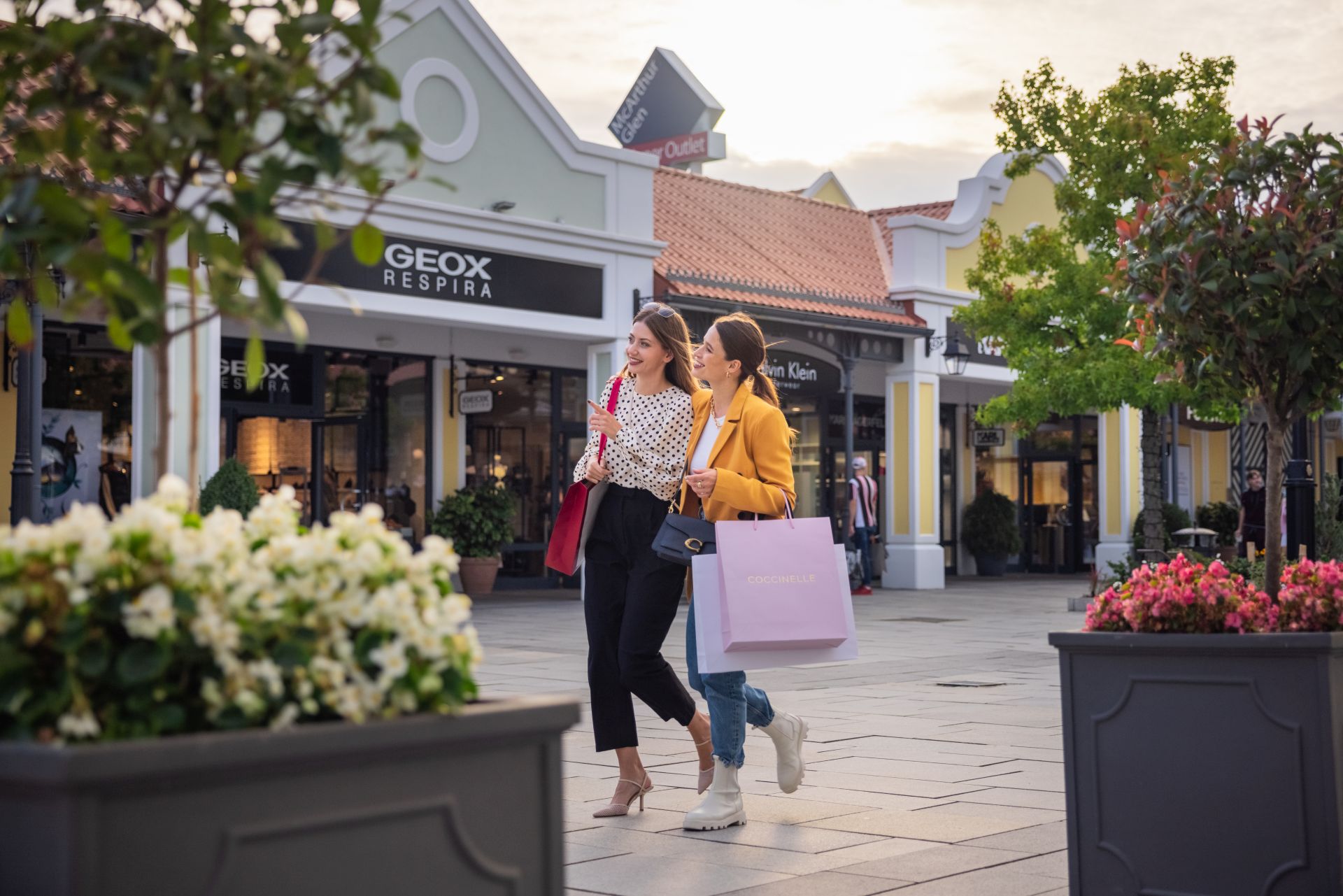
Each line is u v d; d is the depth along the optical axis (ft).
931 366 90.02
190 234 8.84
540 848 9.27
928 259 90.48
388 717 8.76
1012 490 111.86
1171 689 14.66
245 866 7.73
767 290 80.38
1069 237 73.97
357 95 8.78
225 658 8.14
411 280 61.82
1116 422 105.09
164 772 7.32
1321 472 58.75
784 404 96.48
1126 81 69.15
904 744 28.09
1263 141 18.34
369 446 73.87
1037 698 35.88
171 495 9.16
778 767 21.72
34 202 8.55
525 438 81.05
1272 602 16.57
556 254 67.67
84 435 61.11
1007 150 71.41
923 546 89.45
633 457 21.04
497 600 73.56
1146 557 69.72
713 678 20.27
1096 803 15.02
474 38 64.95
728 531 19.77
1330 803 13.92
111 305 9.06
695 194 89.66
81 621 7.87
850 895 16.30
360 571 8.95
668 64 115.34
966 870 17.49
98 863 7.14
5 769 7.19
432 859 8.66
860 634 57.21
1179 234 18.56
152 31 8.82
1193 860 14.49
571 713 9.41
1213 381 19.12
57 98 9.00
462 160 64.54
